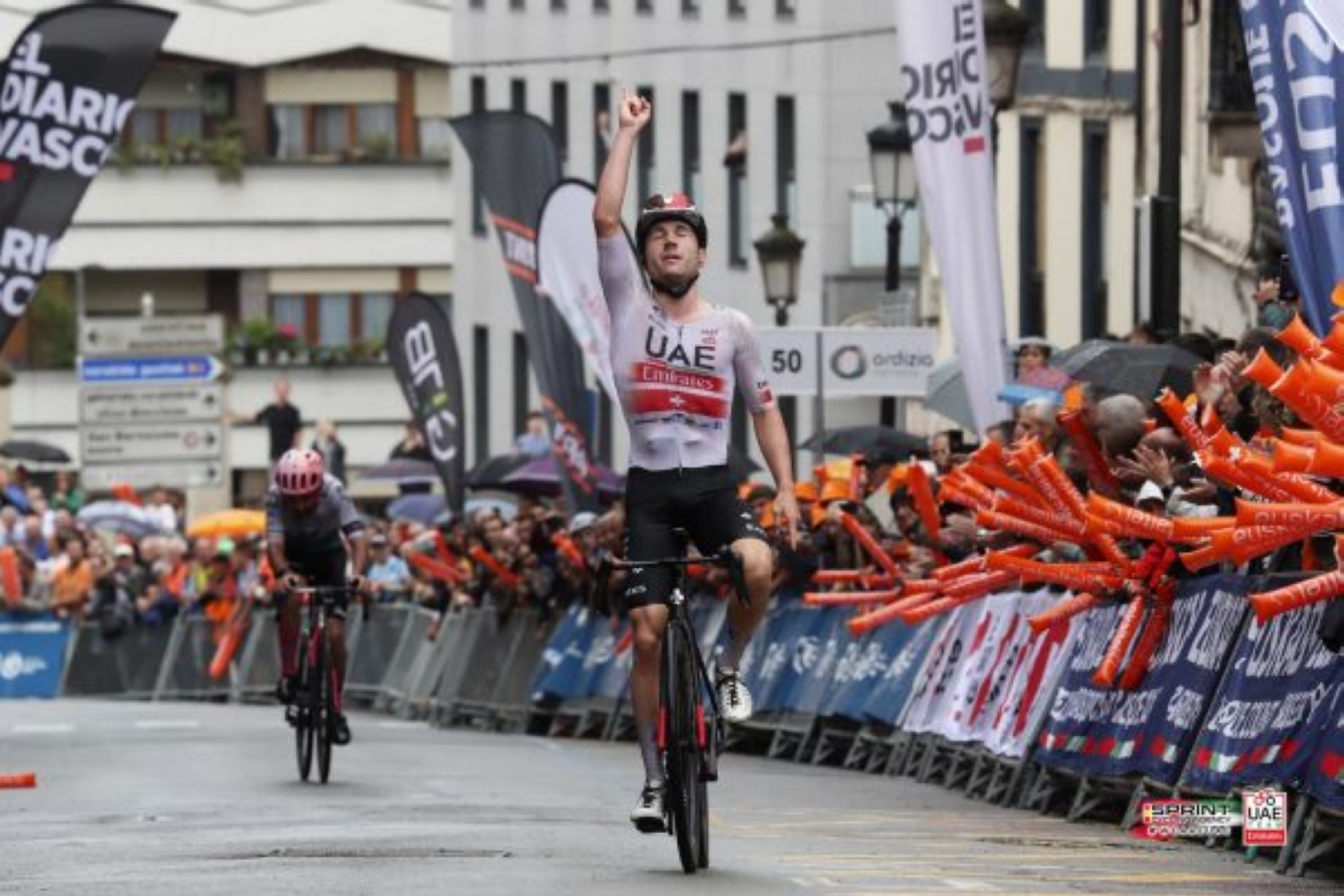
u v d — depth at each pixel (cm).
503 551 4969
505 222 5000
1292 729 2234
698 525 2144
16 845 2428
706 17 8838
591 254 4722
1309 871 2166
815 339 4653
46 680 7000
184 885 2005
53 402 12475
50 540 7288
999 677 3025
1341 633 2084
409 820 2634
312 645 3331
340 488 3400
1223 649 2408
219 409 8931
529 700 4838
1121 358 3141
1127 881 2027
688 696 2066
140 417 8925
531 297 4969
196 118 12600
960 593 3016
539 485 6141
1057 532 2656
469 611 5231
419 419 5816
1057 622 2664
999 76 4191
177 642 6744
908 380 4659
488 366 10231
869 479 3869
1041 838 2423
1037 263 6178
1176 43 3394
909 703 3366
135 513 7731
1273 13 2673
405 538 6147
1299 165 2655
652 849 2259
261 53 12475
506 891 1923
